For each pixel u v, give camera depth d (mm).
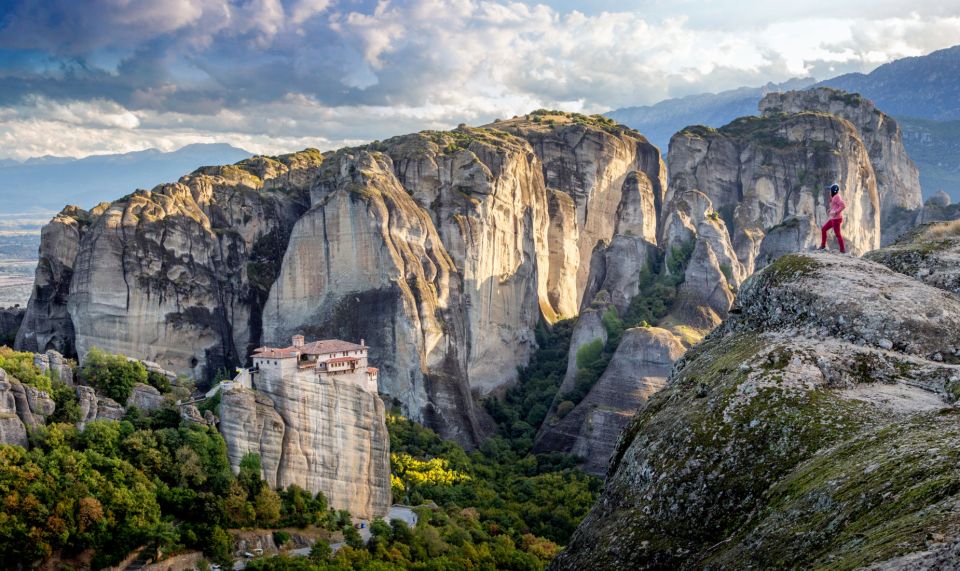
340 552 129750
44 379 129750
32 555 110312
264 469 137625
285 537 131500
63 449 121875
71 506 115312
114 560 114500
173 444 131625
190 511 126750
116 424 130125
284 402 142750
